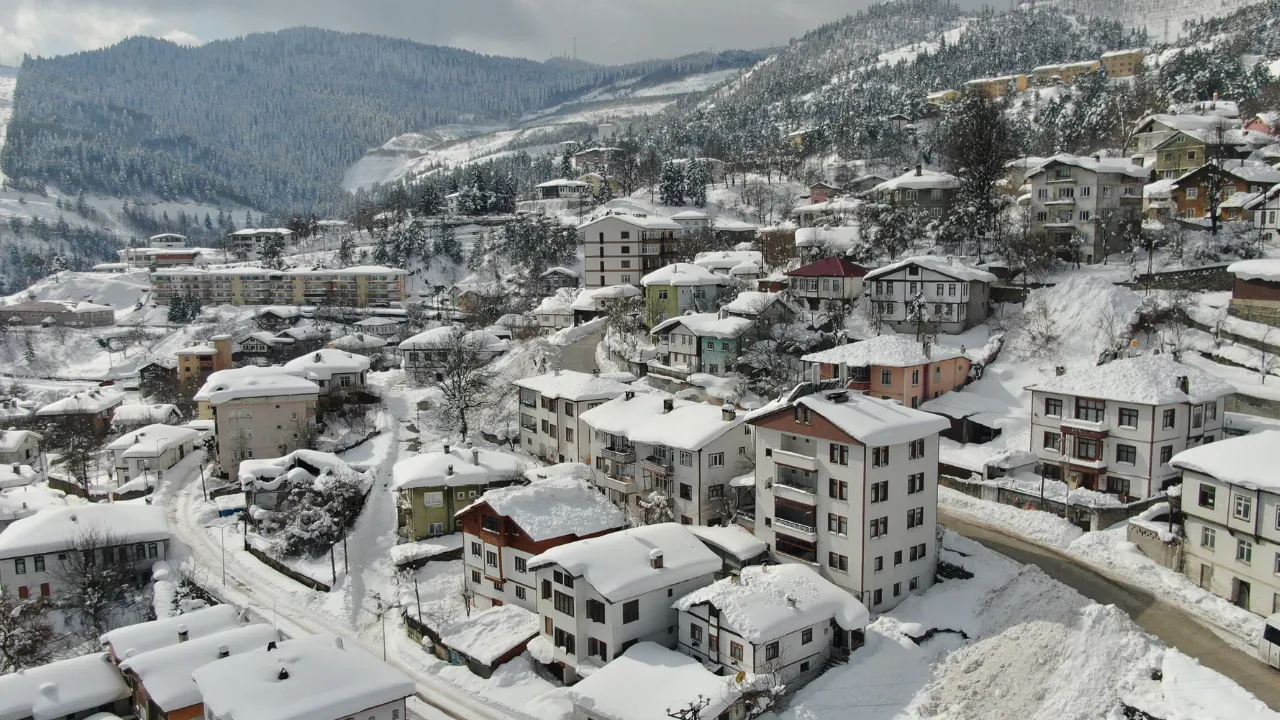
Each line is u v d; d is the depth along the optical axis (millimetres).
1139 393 53656
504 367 99875
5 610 56094
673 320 83188
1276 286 64625
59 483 90250
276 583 62156
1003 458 58656
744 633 41688
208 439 95438
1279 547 41125
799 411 49750
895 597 48562
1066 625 41438
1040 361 70500
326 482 68125
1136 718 35250
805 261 98562
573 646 46688
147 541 65562
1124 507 52031
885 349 67750
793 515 50969
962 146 96188
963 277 76062
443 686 47844
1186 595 44688
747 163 185875
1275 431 46094
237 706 36906
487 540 55062
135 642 47312
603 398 70375
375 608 57188
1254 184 86750
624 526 56188
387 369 122125
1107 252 85688
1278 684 36938
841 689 41688
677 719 37344
